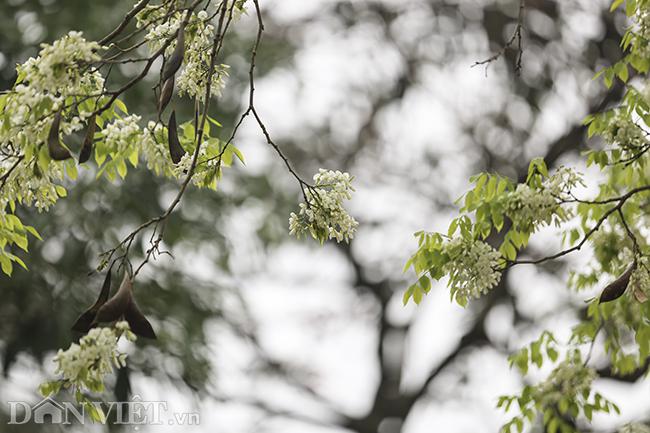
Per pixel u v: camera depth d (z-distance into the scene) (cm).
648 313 658
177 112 1438
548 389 741
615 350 742
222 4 485
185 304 1541
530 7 1784
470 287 552
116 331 429
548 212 548
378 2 2023
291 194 1670
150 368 1492
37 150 468
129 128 516
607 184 688
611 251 685
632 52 618
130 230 1470
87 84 495
